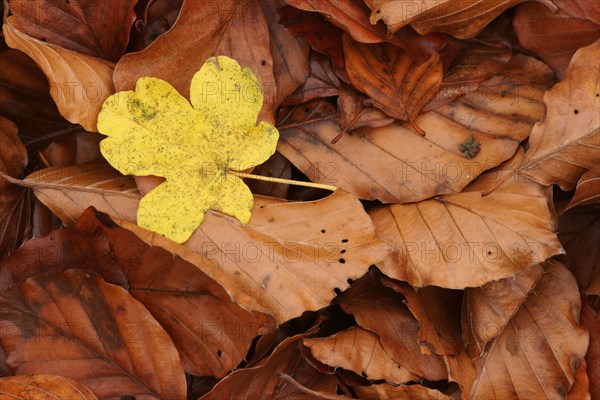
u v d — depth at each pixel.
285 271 0.47
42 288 0.47
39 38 0.47
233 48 0.47
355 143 0.48
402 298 0.49
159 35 0.48
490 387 0.48
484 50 0.49
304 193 0.49
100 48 0.48
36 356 0.47
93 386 0.47
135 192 0.47
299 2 0.47
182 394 0.47
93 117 0.47
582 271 0.50
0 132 0.48
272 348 0.49
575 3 0.48
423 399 0.47
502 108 0.48
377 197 0.48
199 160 0.47
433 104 0.48
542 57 0.49
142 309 0.46
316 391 0.47
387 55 0.48
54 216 0.49
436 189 0.48
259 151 0.47
